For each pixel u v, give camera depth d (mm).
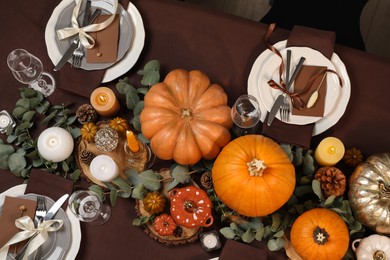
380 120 1373
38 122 1426
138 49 1421
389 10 2197
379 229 1235
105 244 1351
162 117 1264
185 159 1274
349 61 1396
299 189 1275
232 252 1263
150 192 1291
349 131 1377
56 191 1340
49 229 1285
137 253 1341
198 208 1204
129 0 1433
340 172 1254
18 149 1373
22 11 1503
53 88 1449
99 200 1312
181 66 1443
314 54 1357
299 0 2090
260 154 1182
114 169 1265
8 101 1465
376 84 1384
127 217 1354
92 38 1396
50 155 1313
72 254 1317
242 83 1418
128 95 1345
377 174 1229
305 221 1179
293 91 1347
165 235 1269
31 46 1485
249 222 1271
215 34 1438
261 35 1423
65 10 1445
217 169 1204
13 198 1325
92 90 1411
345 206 1244
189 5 1451
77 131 1375
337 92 1342
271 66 1363
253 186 1164
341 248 1166
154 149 1297
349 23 2064
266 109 1354
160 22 1453
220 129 1266
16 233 1301
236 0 2258
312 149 1375
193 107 1290
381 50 2172
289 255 1271
